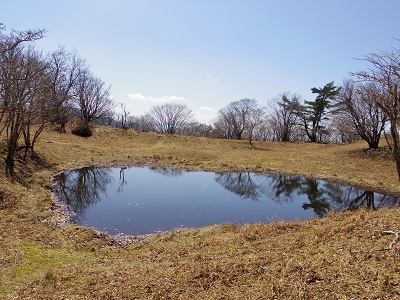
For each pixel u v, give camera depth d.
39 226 12.73
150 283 7.00
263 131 85.50
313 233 9.05
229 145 53.91
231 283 6.50
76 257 9.84
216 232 12.30
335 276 5.76
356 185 26.33
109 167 32.94
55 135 42.16
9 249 9.30
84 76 51.09
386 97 11.76
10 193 15.91
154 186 25.36
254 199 22.00
